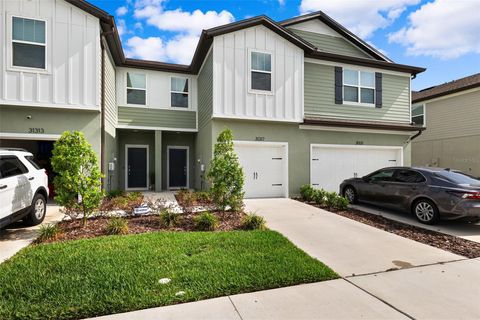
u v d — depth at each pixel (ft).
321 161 35.12
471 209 19.21
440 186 20.85
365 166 37.29
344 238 17.16
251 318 8.48
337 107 36.27
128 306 8.94
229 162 22.39
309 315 8.68
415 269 12.48
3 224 15.76
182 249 14.10
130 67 38.50
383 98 38.73
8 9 24.04
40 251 13.57
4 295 9.51
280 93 32.19
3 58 24.00
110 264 12.06
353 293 10.15
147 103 39.34
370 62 36.99
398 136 38.52
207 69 33.68
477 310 9.07
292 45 32.81
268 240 15.83
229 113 30.25
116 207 24.11
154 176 42.55
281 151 33.47
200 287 10.15
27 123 25.52
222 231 18.11
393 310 9.02
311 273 11.48
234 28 29.99
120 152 41.91
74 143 17.95
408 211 22.89
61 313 8.53
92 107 26.55
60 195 17.74
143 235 16.53
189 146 45.16
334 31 39.99
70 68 25.90
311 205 28.12
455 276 11.76
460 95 48.88
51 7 25.26
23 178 17.90
